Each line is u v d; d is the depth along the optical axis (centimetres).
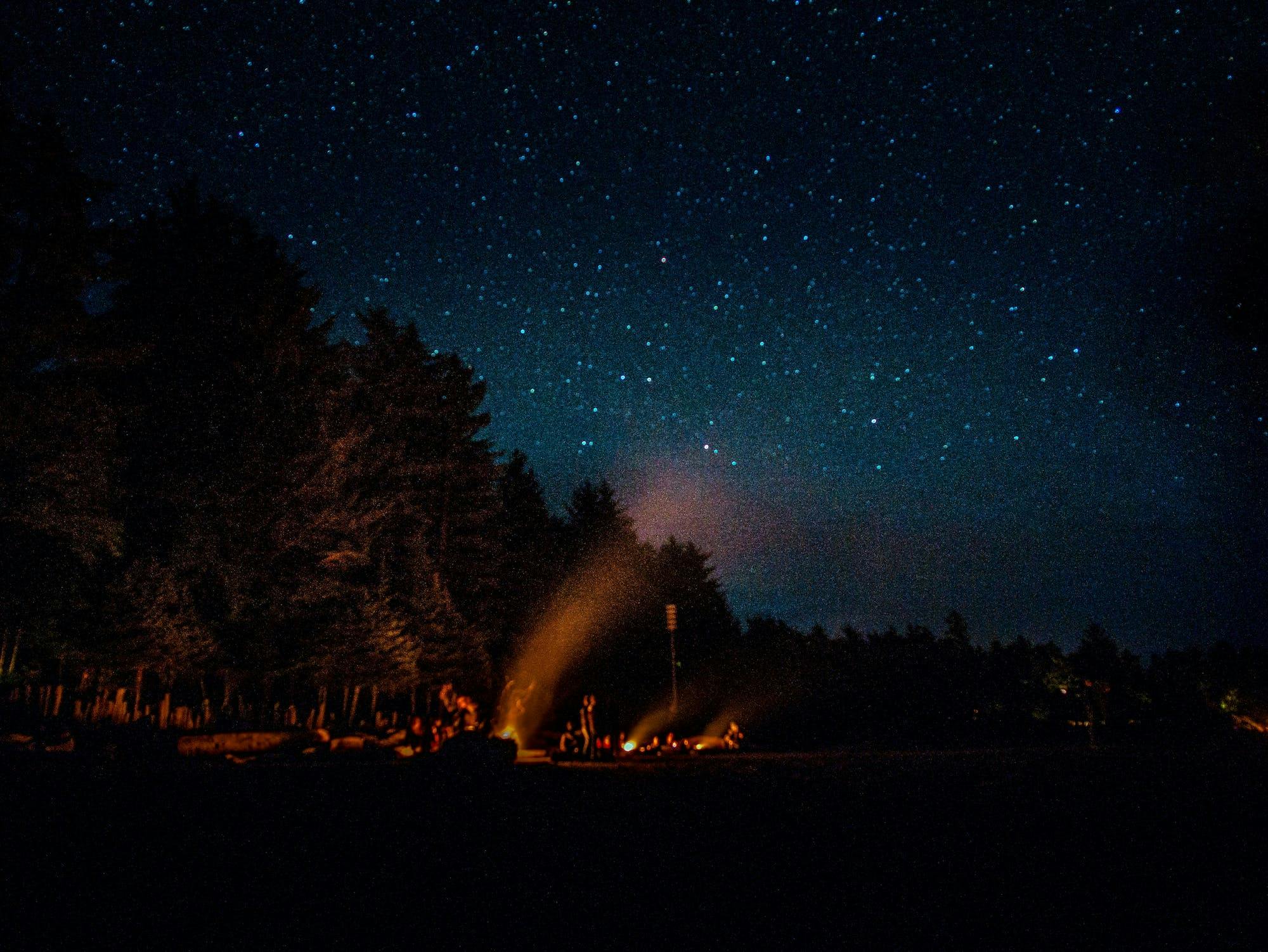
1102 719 3178
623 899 481
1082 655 3481
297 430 2541
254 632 1906
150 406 2348
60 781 678
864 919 446
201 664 1795
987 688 3728
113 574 1764
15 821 541
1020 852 620
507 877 523
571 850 613
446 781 912
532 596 4075
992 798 936
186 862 500
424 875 517
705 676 4269
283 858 529
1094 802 886
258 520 2330
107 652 1633
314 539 2392
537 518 4503
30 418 1795
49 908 405
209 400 2417
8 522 1772
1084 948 398
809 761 1645
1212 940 410
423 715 2478
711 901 480
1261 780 1081
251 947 379
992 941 411
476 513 3359
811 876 541
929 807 861
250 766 933
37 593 1841
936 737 2991
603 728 1614
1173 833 690
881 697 3809
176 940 383
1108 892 496
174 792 694
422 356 3441
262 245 2848
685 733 3147
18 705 1493
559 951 390
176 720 1562
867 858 598
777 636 4641
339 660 2070
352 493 2684
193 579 2072
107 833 539
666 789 1004
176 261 2641
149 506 2256
